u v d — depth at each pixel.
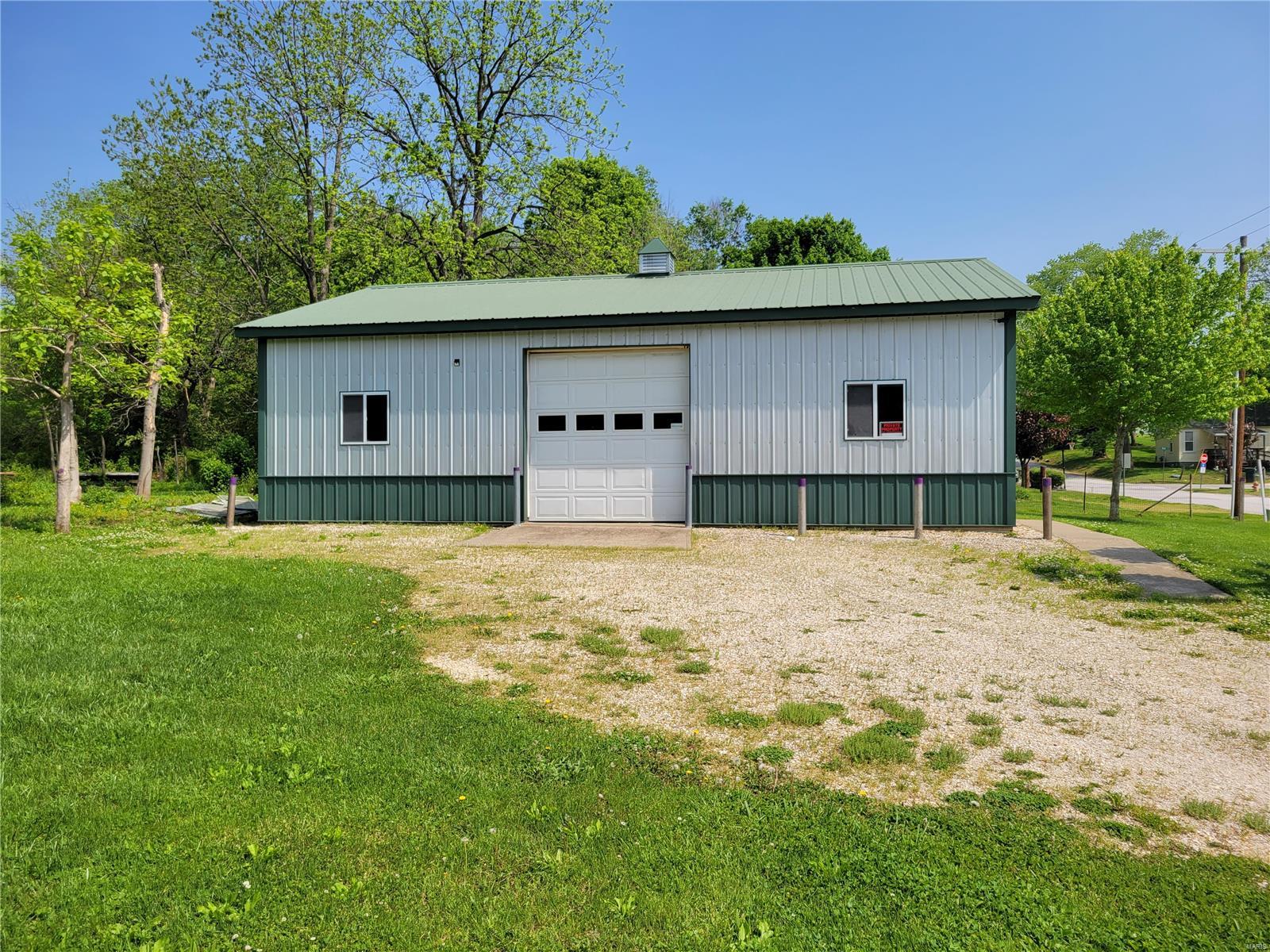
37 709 4.65
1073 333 19.23
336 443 14.44
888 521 12.96
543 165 26.59
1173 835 3.50
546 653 6.17
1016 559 10.10
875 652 6.17
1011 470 12.62
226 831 3.42
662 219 45.47
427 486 14.20
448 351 14.12
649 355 13.82
